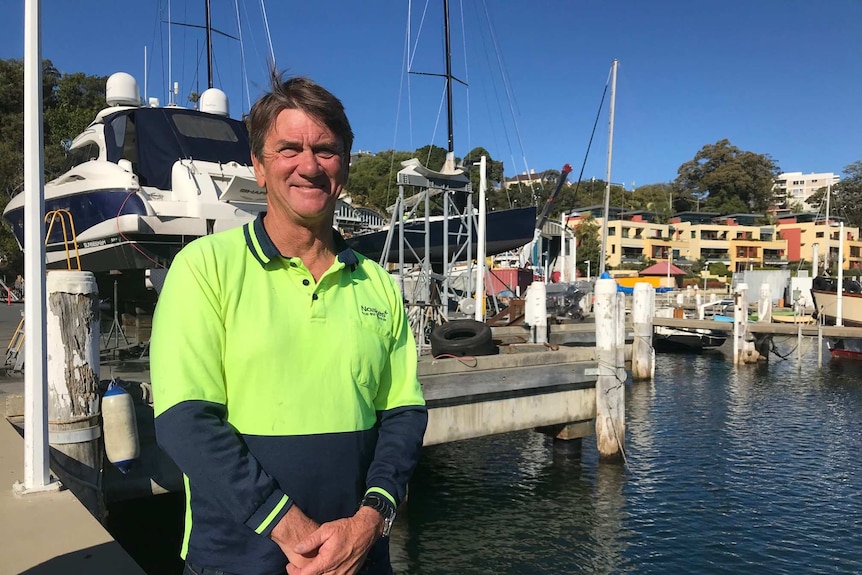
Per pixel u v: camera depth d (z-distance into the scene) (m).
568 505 7.59
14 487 3.69
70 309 4.37
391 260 15.91
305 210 1.57
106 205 9.22
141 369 7.10
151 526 6.09
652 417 12.51
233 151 10.66
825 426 11.79
